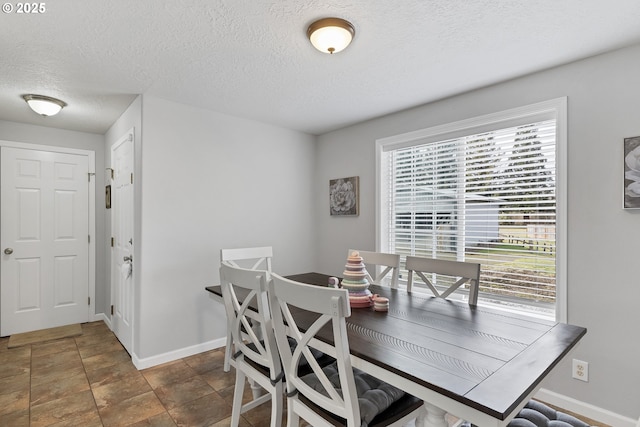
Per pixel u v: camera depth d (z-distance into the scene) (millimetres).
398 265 2396
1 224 3277
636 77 1849
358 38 1807
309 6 1526
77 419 1958
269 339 1510
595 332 1964
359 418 1162
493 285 2486
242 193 3268
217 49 1921
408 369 1061
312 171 3916
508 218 2406
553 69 2148
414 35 1779
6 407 2078
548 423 1246
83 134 3756
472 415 904
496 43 1856
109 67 2139
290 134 3701
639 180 1815
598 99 1970
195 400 2170
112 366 2650
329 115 3193
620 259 1888
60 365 2668
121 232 3180
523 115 2283
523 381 988
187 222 2867
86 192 3771
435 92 2594
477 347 1249
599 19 1620
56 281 3576
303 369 1605
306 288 1198
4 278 3289
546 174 2217
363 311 1723
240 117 3246
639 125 1833
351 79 2350
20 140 3379
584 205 2012
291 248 3697
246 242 3293
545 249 2215
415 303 1882
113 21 1624
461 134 2654
